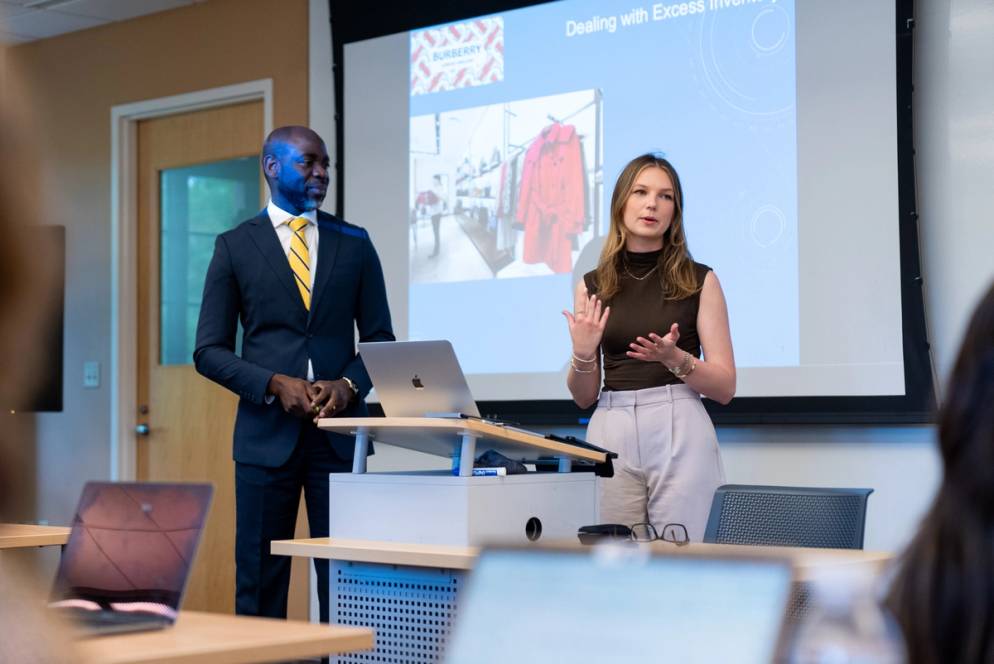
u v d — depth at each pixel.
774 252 3.94
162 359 5.54
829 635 0.87
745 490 2.49
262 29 5.21
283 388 3.03
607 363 3.08
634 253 3.08
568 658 0.79
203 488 1.45
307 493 3.17
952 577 0.77
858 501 2.34
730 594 0.78
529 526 2.43
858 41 3.81
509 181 4.53
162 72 5.49
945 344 3.66
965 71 3.64
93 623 1.33
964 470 0.78
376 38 4.86
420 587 2.28
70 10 5.41
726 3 4.07
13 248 0.58
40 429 5.78
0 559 0.73
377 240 4.84
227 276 3.23
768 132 3.97
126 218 5.59
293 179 3.23
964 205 3.64
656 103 4.21
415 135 4.75
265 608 3.12
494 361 4.52
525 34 4.51
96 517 1.50
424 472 2.57
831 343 3.82
